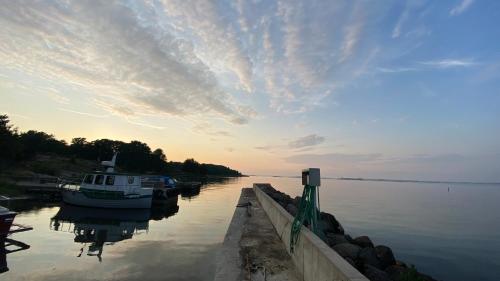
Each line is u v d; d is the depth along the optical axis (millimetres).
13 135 42000
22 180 31453
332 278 4898
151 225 17406
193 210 24344
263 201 18266
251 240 10312
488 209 39719
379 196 61094
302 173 8672
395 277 7492
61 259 10188
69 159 71000
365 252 8438
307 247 6672
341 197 54344
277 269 7543
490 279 12117
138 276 8836
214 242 13281
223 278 6969
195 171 118062
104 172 22562
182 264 10031
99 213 20688
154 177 33812
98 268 9414
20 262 9719
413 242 18109
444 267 13500
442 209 38188
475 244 18047
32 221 16719
